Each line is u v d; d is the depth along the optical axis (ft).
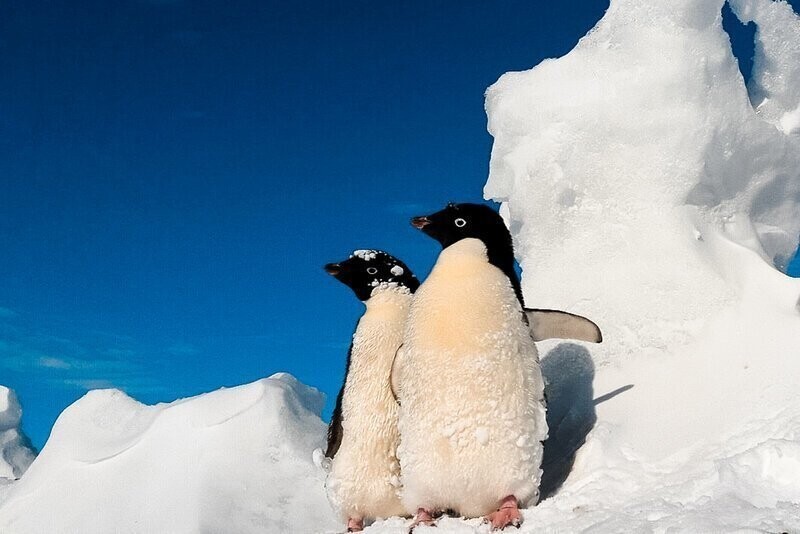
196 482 18.62
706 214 15.78
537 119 17.19
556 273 16.34
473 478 10.98
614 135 15.96
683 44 15.61
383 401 13.19
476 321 11.24
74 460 21.54
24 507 20.66
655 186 15.57
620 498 10.46
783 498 9.06
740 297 13.84
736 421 11.28
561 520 10.20
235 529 17.37
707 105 15.47
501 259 12.55
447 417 11.03
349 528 13.38
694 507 9.22
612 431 12.25
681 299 14.21
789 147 15.99
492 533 10.38
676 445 11.41
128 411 23.40
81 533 18.92
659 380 13.20
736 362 12.64
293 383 22.48
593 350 14.66
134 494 19.30
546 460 13.26
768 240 16.98
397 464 13.14
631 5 16.47
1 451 33.81
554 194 16.70
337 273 14.37
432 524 11.17
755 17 17.19
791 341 12.37
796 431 10.08
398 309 13.91
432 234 12.76
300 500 18.34
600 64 16.66
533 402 11.31
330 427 14.79
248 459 19.12
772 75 17.12
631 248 15.42
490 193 18.90
